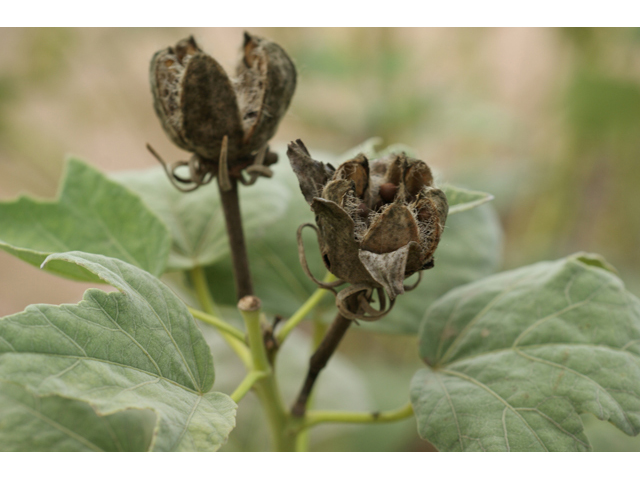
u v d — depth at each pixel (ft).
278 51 0.79
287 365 1.34
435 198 0.71
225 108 0.77
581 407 0.77
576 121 1.70
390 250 0.70
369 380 1.60
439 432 0.78
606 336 0.81
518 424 0.77
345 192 0.71
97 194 0.92
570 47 1.75
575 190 1.80
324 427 1.35
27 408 0.88
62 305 0.68
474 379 0.82
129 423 0.90
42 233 0.90
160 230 0.91
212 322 0.85
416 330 0.96
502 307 0.85
